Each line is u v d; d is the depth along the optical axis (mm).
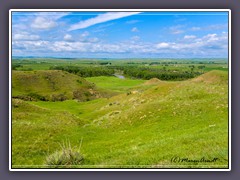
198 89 44094
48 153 22016
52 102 80188
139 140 24812
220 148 15266
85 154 20672
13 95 77625
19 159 20656
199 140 17781
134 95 62969
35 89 85438
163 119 31750
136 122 33969
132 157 16312
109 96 106812
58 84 99000
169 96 45281
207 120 27297
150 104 37594
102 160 17266
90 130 33844
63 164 16281
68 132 30906
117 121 37406
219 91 41500
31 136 26766
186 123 27922
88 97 103875
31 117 36719
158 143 19984
